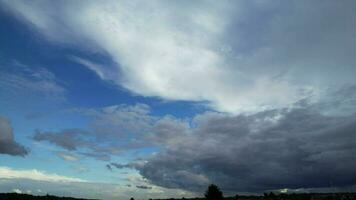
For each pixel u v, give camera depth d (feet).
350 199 286.05
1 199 426.92
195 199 391.65
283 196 348.59
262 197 359.05
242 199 354.33
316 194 324.80
